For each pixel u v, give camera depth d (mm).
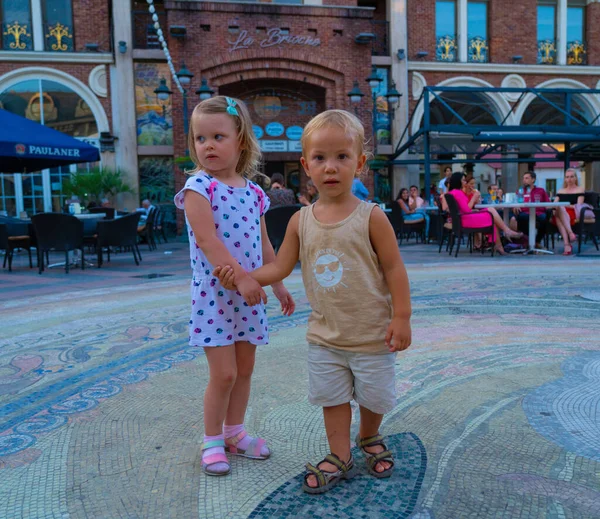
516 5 17625
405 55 16656
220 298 1771
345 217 1606
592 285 5309
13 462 1843
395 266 1591
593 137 13227
